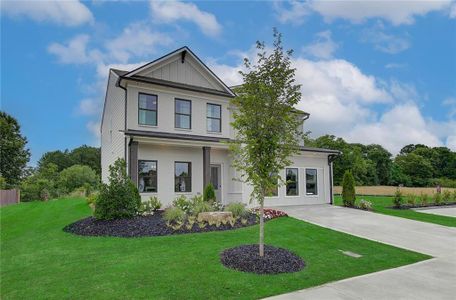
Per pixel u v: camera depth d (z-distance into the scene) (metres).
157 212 14.09
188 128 18.06
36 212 16.38
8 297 5.23
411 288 6.08
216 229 10.57
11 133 42.22
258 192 7.48
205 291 5.54
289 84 7.62
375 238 10.52
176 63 18.11
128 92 16.47
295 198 19.75
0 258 7.57
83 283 5.78
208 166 17.36
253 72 7.60
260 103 7.35
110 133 19.30
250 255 7.43
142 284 5.75
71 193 33.44
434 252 9.07
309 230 11.05
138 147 16.30
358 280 6.49
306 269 7.00
